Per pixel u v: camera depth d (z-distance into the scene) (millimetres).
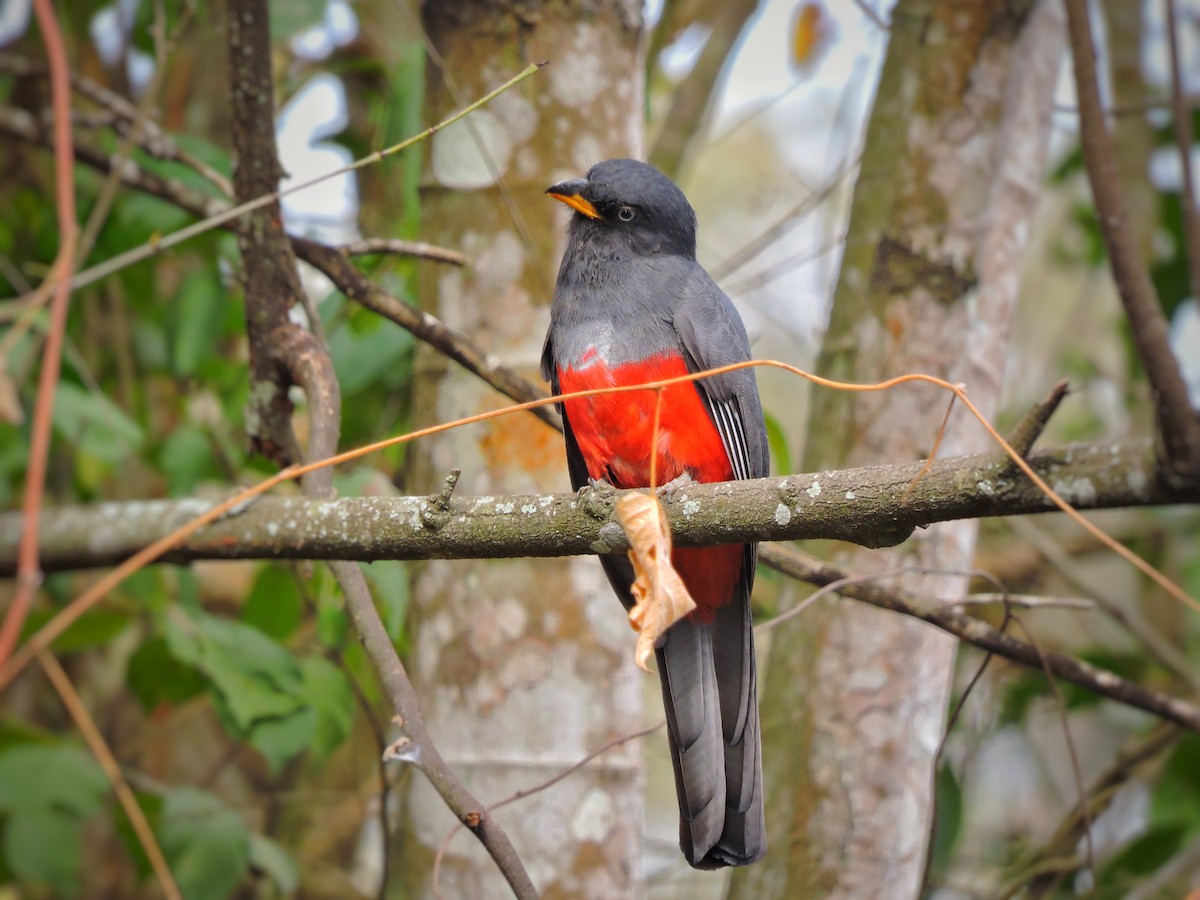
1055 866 11391
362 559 6527
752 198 15297
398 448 11234
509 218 9445
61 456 12906
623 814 8953
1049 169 16328
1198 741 12297
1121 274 5684
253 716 10008
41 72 10602
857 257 10344
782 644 10344
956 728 11992
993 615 13344
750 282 12133
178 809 11156
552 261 9445
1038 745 14211
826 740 9734
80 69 13594
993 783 14000
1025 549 15359
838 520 5699
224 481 12562
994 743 13383
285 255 8398
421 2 9938
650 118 14117
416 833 9273
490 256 9445
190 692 11453
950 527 10078
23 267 11844
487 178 9469
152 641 11148
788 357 15531
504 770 8906
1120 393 16281
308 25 10180
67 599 12375
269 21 8188
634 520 5961
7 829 11070
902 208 10016
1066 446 4996
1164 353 4543
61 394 10883
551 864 8781
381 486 10070
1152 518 15391
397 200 12055
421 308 9859
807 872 9586
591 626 9109
